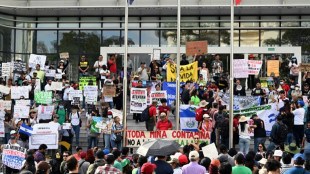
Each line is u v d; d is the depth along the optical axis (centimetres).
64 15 4516
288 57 4388
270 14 4416
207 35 4469
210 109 2875
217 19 4450
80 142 3158
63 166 1953
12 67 3912
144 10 4272
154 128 3127
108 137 2831
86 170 1891
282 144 2280
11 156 2225
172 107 3241
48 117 3039
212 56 4403
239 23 4459
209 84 3591
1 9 4278
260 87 3316
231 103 2647
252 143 3103
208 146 2097
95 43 4525
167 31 4484
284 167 1669
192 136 2591
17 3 4253
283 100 2945
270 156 2175
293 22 4431
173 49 4422
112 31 4528
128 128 3291
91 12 4378
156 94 3148
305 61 4419
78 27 4538
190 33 4475
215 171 1462
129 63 4094
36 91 3269
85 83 3591
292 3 4153
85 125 3209
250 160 1730
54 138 2772
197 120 2867
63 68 3866
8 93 3378
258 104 3122
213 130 2788
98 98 3719
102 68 3866
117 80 3778
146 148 1656
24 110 3020
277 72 3625
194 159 1641
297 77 3828
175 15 4459
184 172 1639
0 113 2975
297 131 2916
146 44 4484
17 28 4516
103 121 2817
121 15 4488
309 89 3562
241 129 2717
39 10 4312
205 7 4144
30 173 1427
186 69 3175
